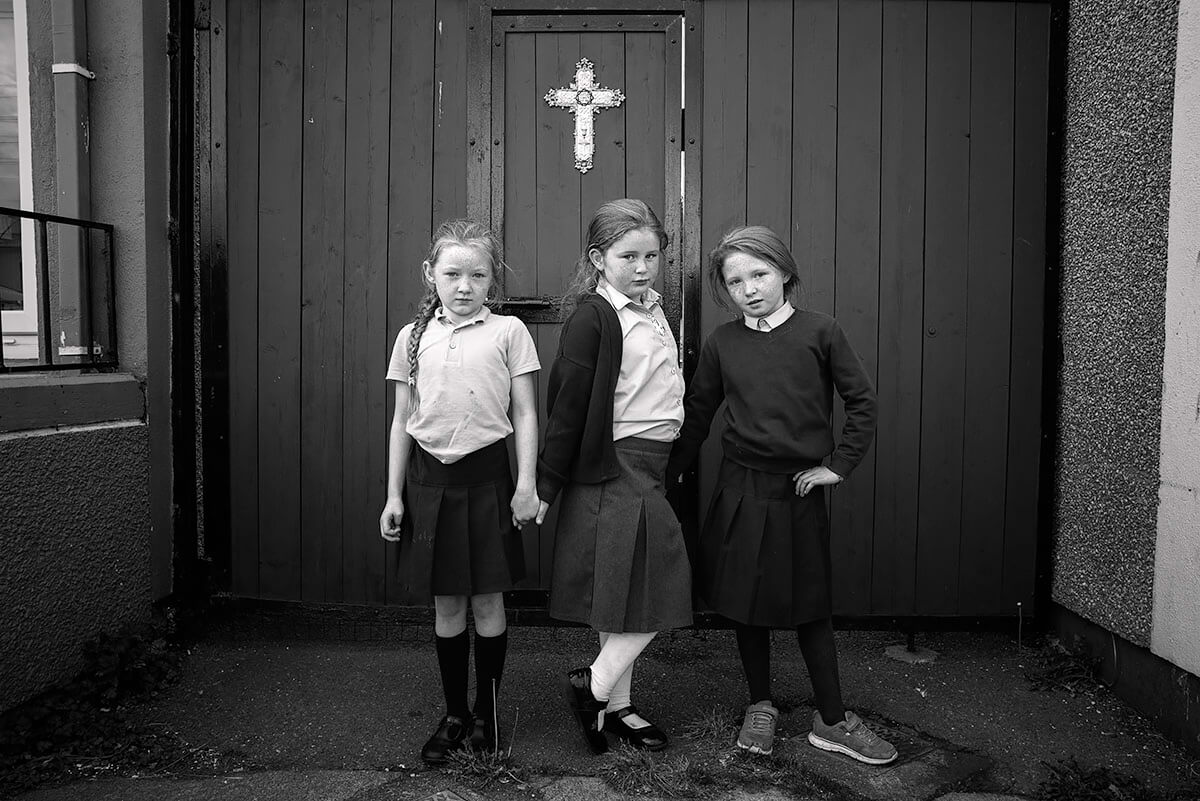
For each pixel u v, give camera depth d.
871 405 2.05
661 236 2.09
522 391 2.09
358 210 2.89
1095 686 2.56
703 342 2.85
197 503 2.95
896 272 2.85
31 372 2.36
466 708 2.17
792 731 2.26
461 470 2.03
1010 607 2.90
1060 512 2.83
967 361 2.86
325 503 2.95
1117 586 2.48
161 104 2.79
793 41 2.82
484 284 2.03
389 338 2.91
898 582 2.90
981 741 2.24
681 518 2.90
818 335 2.09
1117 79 2.51
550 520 2.91
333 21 2.86
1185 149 2.18
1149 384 2.34
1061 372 2.83
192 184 2.89
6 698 2.13
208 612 2.96
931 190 2.83
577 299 2.17
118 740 2.21
